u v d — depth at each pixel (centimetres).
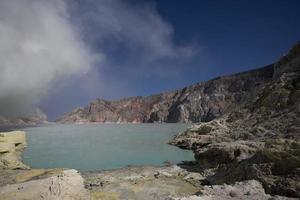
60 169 2217
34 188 1457
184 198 1212
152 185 1927
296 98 3856
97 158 3634
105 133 8056
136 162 3272
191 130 4869
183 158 3428
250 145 2630
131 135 7144
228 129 4119
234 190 1339
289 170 1464
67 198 1393
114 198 1656
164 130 8850
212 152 2725
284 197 1233
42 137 6881
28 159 3594
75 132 8625
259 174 1534
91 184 2009
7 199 1361
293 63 4766
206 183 1995
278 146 1590
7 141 2700
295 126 3148
